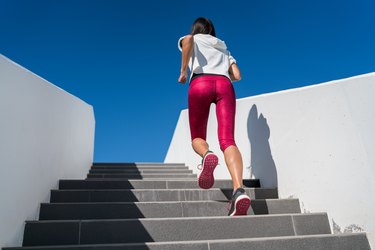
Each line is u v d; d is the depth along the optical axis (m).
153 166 5.34
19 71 1.90
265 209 2.27
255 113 3.05
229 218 1.94
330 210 2.04
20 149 1.85
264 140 2.85
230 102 2.23
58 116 2.74
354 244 1.73
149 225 1.86
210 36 2.44
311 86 2.35
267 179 2.77
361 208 1.83
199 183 2.12
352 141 1.93
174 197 2.53
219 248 1.60
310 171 2.25
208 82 2.23
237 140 3.38
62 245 1.63
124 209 2.14
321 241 1.71
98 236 1.80
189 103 2.29
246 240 1.64
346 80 2.03
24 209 1.85
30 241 1.76
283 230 1.97
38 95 2.21
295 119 2.46
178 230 1.87
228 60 2.45
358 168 1.87
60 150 2.79
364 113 1.88
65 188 2.64
